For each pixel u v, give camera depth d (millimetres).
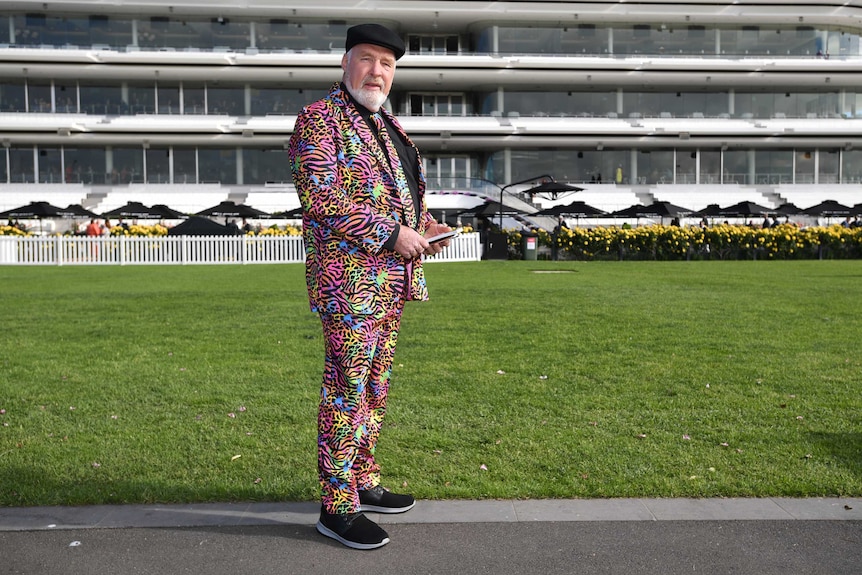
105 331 9492
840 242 31156
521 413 5555
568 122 48625
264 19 47906
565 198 48094
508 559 3232
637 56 49250
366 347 3518
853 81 49469
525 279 17969
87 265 26141
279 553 3320
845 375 6734
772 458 4500
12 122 45969
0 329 9672
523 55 48875
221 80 48312
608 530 3516
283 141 48438
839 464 4379
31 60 45312
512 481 4152
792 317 10484
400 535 3488
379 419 3852
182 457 4621
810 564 3172
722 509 3756
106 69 46156
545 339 8688
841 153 50969
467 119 48719
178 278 19000
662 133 48562
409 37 51094
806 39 49906
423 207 3869
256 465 4484
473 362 7375
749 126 49312
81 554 3307
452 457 4582
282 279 18531
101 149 48219
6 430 5199
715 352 7836
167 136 47375
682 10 48344
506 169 49719
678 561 3201
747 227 32219
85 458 4594
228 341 8711
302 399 6020
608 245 30734
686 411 5566
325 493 3490
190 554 3311
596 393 6141
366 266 3494
